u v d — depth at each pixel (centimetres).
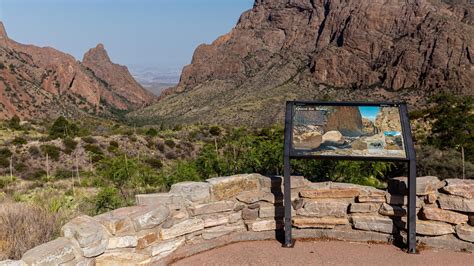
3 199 995
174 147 3959
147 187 853
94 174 1700
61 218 588
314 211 546
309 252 510
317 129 517
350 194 547
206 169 789
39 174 2920
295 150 514
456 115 3025
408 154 489
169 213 493
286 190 520
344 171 723
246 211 549
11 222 524
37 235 495
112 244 447
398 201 530
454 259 488
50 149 3372
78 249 424
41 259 391
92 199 811
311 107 526
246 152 782
